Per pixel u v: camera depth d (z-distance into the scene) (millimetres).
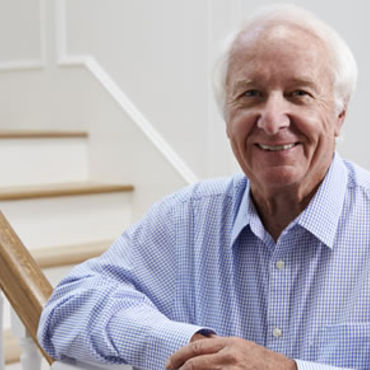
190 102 3824
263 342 1771
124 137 4148
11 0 4734
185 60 3836
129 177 4133
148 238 1981
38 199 3664
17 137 4008
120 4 4156
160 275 1954
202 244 1898
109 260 1988
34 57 4645
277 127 1606
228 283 1845
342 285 1691
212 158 3732
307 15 1660
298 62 1608
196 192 1982
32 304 1965
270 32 1626
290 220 1759
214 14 3672
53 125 4570
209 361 1409
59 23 4477
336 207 1726
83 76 4363
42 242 3688
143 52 4055
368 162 3318
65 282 1910
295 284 1719
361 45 3303
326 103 1651
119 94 4168
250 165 1707
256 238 1795
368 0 3252
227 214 1896
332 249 1707
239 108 1676
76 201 3818
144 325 1647
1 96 4777
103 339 1680
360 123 3342
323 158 1700
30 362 2055
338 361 1638
